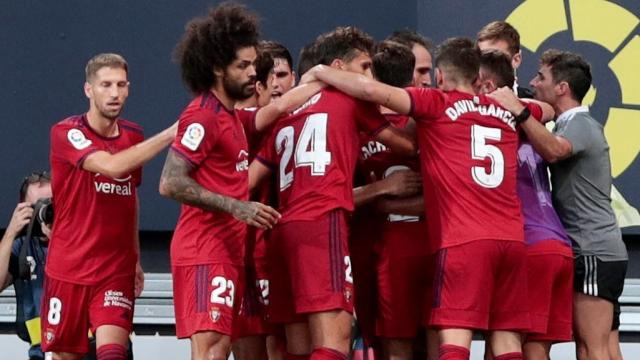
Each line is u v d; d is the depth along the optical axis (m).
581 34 31.45
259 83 26.61
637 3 31.42
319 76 24.86
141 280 27.52
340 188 24.45
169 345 31.52
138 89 31.61
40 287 28.09
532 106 25.78
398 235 25.83
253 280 26.59
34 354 28.11
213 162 23.75
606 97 31.39
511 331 24.88
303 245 24.27
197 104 23.61
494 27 27.84
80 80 31.69
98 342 26.16
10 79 31.70
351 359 29.62
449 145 24.50
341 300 24.12
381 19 31.59
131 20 31.69
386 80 25.84
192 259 23.83
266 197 26.03
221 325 23.66
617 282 26.73
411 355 26.34
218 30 23.70
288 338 25.55
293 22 31.64
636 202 31.27
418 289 25.94
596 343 26.78
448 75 24.97
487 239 24.25
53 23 31.75
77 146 25.73
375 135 24.95
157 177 31.48
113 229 26.27
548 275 25.67
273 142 25.41
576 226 26.67
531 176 26.17
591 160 26.61
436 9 31.61
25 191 28.39
